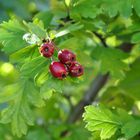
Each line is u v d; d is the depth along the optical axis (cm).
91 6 39
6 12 50
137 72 48
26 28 37
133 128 36
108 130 37
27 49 34
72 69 34
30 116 38
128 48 49
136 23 39
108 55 43
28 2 52
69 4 40
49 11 41
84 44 45
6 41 35
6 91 39
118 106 49
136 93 48
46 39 34
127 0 39
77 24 37
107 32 41
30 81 39
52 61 34
